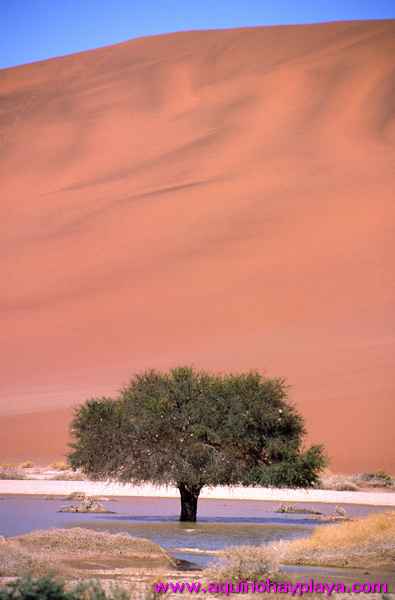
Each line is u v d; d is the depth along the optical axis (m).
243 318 87.62
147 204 112.06
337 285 90.69
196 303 91.56
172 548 26.03
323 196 107.38
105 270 100.31
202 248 101.38
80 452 34.81
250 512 38.47
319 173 113.25
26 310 94.94
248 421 33.88
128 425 34.22
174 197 112.56
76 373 81.69
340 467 60.03
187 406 34.09
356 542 24.30
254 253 98.56
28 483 50.91
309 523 33.94
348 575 21.30
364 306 86.94
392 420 66.00
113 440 34.28
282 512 38.53
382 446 62.81
